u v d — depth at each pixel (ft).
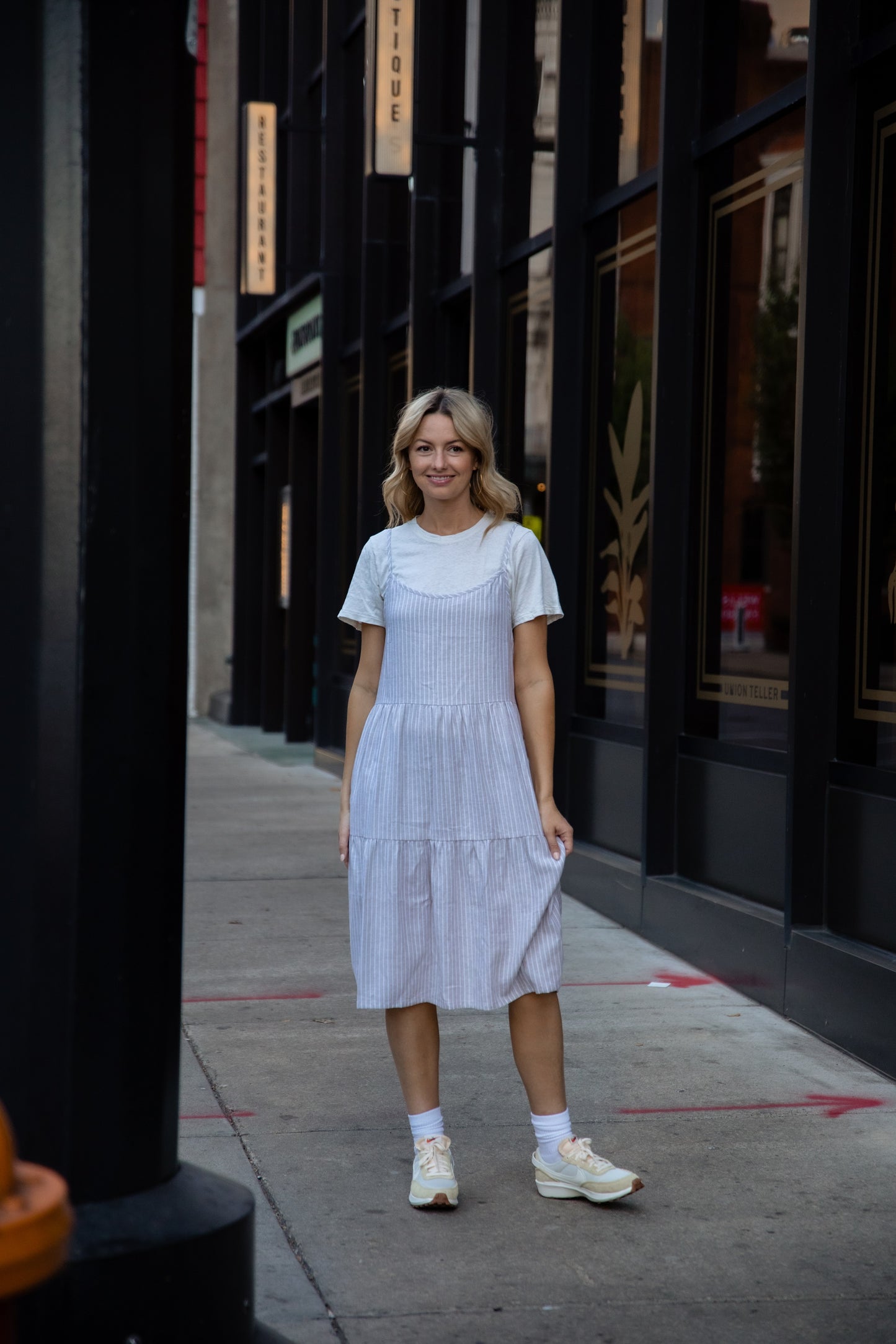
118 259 7.94
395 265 37.91
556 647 24.52
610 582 23.20
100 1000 7.99
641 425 21.86
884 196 15.57
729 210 19.54
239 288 48.80
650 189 21.47
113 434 7.96
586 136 24.13
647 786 20.34
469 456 11.13
